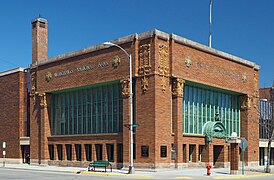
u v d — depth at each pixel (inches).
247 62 1936.5
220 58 1753.2
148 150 1417.3
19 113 2102.6
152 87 1428.4
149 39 1455.5
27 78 2092.8
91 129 1696.6
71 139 1765.5
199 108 1684.3
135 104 1486.2
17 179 1090.7
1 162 2220.7
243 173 1354.6
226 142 1768.0
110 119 1617.9
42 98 1897.1
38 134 1926.7
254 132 1967.3
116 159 1555.1
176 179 1115.3
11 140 2158.0
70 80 1749.5
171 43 1488.7
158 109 1425.9
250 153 1931.6
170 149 1462.8
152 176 1201.4
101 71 1609.3
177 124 1493.6
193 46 1592.0
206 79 1651.1
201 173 1337.4
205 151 1663.4
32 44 2080.5
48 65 1882.4
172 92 1508.4
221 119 1817.2
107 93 1643.7
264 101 2084.2
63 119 1843.0
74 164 1737.2
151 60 1441.9
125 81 1507.1
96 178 1123.3
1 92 2257.6
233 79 1828.2
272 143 2148.1
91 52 1659.7
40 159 1889.8
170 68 1486.2
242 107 1939.0
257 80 2028.8
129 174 1267.2
